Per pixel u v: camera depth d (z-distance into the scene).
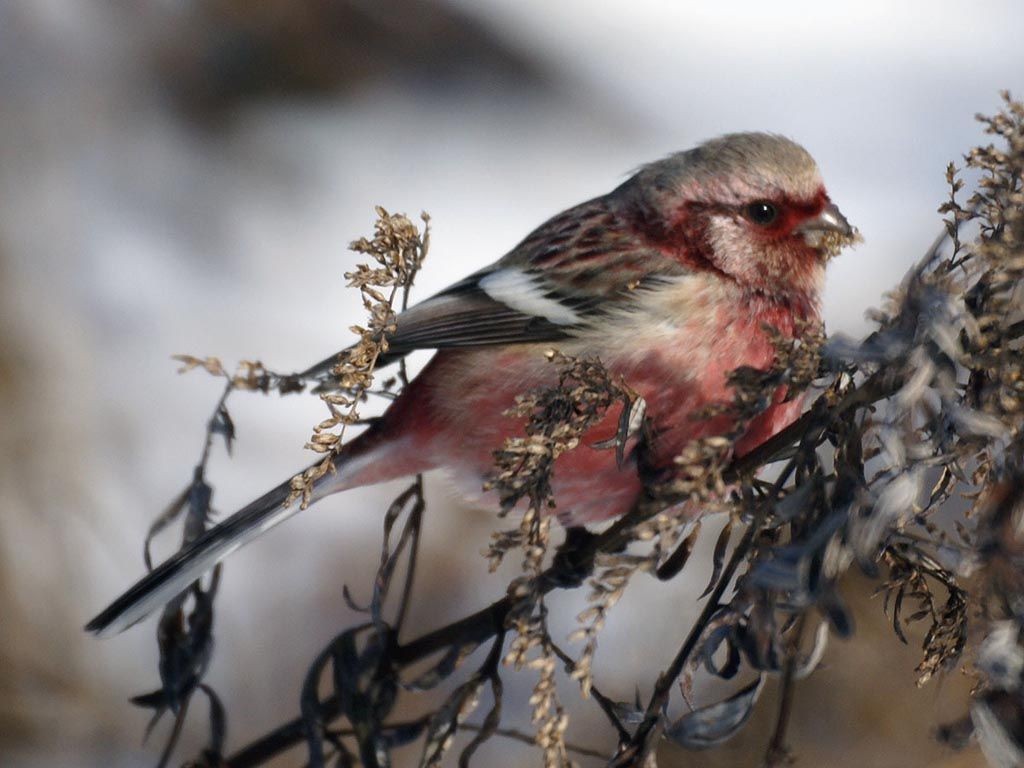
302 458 12.58
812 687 9.09
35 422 11.95
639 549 10.02
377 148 16.27
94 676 10.77
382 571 6.73
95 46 16.27
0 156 14.66
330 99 16.77
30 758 10.42
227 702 10.67
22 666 10.66
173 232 14.84
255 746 6.99
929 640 5.56
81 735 10.52
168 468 12.27
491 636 6.44
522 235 15.30
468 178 16.00
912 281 5.14
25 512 11.41
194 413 12.77
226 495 12.12
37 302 13.17
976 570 4.84
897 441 5.02
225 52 16.72
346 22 17.25
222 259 14.77
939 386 5.02
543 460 5.59
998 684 4.81
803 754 8.91
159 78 16.36
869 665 8.98
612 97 17.23
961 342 5.11
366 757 6.59
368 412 12.35
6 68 15.55
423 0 17.66
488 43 17.52
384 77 17.12
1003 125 5.34
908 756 8.83
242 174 15.73
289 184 15.75
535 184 16.00
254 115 16.38
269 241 15.09
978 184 5.36
